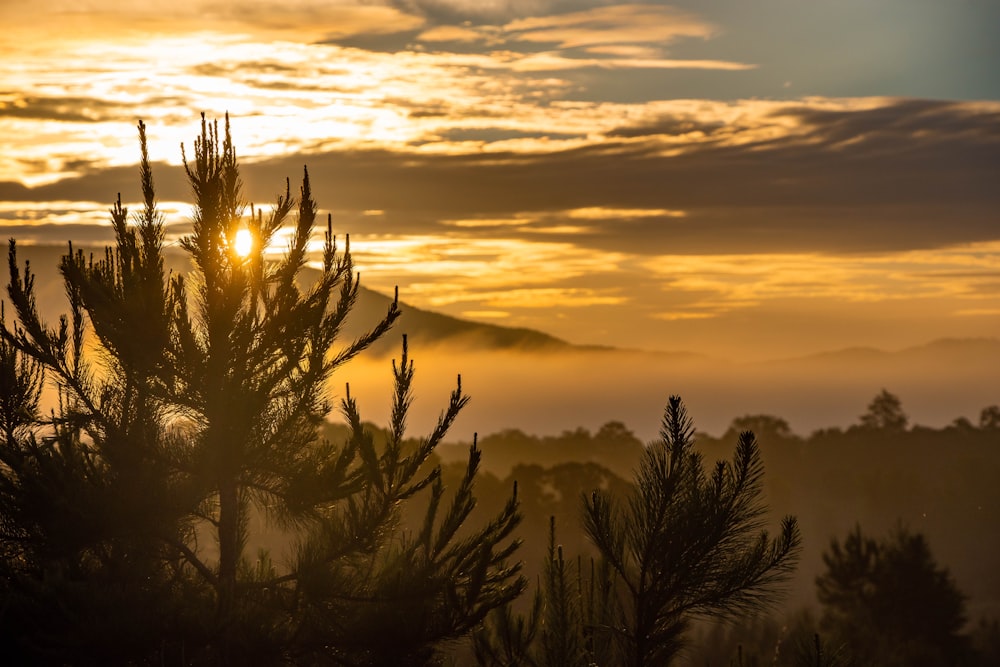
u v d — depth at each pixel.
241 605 8.31
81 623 7.13
